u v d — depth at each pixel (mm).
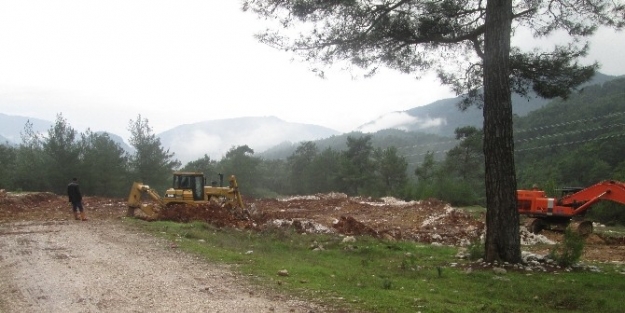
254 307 7480
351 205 37375
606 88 93938
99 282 9070
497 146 11703
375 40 13578
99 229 17297
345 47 13523
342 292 8445
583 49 13883
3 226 18281
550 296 8711
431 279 10039
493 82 11797
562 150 75750
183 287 8719
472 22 13984
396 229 21906
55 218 21688
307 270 10406
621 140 65000
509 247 11531
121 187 44969
